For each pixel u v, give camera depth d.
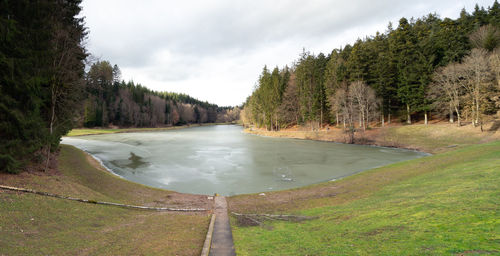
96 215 10.46
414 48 48.16
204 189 18.84
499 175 10.06
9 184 11.54
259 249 6.96
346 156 32.28
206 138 63.41
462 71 37.38
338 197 13.77
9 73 13.03
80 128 84.81
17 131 13.59
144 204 13.85
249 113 110.00
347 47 80.00
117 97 105.25
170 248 7.42
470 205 6.93
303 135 58.88
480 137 32.16
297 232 8.27
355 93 49.44
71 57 19.03
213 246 7.47
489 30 41.38
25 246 6.62
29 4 14.85
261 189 18.80
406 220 7.05
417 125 43.62
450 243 4.95
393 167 20.52
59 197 11.55
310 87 64.19
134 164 28.00
